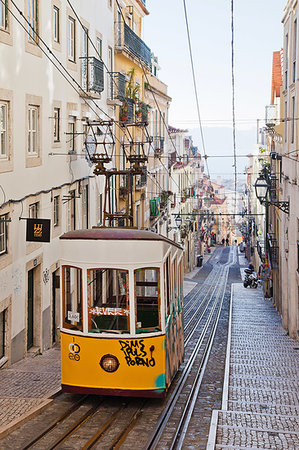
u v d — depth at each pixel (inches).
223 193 6215.6
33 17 629.6
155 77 1567.4
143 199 1334.9
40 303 660.1
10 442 345.4
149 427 389.1
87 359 418.0
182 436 367.9
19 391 458.9
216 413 405.7
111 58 1057.5
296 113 895.1
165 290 428.1
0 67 533.3
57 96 719.1
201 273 2429.9
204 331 962.7
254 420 401.7
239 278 2261.3
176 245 508.7
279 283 1225.4
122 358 414.3
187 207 2445.9
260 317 1182.3
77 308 422.0
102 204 996.6
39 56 644.1
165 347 424.5
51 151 696.4
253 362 674.2
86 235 420.5
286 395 499.2
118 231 422.6
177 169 2101.4
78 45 813.2
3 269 542.3
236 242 5123.0
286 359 698.8
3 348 561.3
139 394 414.9
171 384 493.7
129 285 414.0
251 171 3198.8
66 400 434.9
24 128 599.8
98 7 939.3
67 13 759.7
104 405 432.1
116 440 359.3
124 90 1115.9
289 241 936.9
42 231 571.8
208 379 560.7
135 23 1317.7
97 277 418.6
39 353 650.8
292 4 928.9
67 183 762.2
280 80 1494.8
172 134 2252.7
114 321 417.1
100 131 938.7
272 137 1380.4
